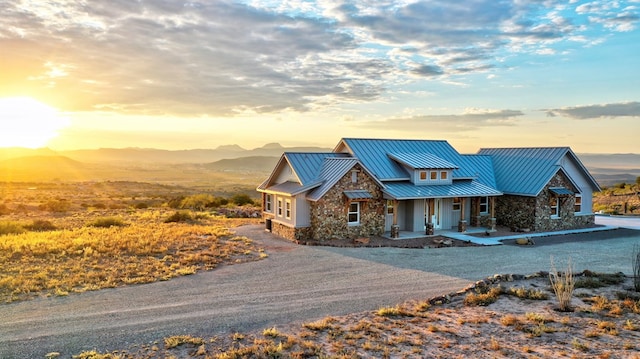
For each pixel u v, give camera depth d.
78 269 16.22
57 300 12.80
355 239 22.81
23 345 9.62
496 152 31.89
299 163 25.80
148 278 15.25
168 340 9.79
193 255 18.86
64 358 9.00
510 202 28.12
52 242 20.83
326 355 8.95
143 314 11.64
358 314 11.63
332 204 23.48
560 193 27.02
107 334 10.25
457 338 9.87
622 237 25.11
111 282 14.66
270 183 29.05
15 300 12.75
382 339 9.84
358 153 27.16
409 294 13.44
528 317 11.01
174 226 28.78
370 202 24.48
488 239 23.64
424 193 24.92
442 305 12.37
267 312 11.84
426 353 9.07
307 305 12.44
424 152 29.20
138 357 9.04
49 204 48.12
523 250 20.81
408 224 26.22
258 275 15.91
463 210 26.02
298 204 23.47
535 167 28.44
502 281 14.67
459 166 29.11
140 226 28.50
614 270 16.56
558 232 26.45
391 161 27.42
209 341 9.87
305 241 22.75
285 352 9.19
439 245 21.88
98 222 29.73
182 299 13.01
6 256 17.88
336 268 16.94
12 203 54.31
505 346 9.37
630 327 10.12
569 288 12.12
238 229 27.86
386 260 18.39
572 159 29.03
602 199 47.53
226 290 13.96
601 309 11.56
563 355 8.82
